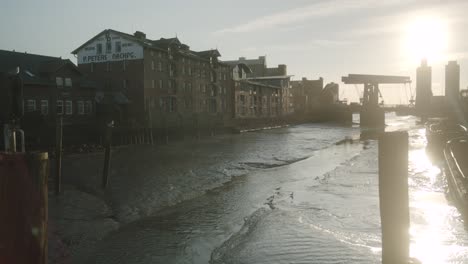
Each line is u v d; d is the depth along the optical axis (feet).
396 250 16.33
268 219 50.21
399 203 16.29
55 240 45.42
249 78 356.18
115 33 195.72
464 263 31.73
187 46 237.86
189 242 45.62
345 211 52.21
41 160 8.02
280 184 83.82
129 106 193.16
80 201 63.67
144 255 41.55
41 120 127.54
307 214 51.72
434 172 82.28
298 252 36.27
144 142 167.43
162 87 206.39
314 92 456.45
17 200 7.66
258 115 329.31
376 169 92.38
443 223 43.21
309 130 286.87
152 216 59.26
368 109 304.91
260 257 35.76
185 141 192.24
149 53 196.13
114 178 87.20
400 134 16.19
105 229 51.08
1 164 7.61
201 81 246.47
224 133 239.09
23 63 153.79
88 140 142.10
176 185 81.41
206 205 65.98
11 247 7.63
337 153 144.77
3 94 98.37
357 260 33.73
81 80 168.45
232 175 97.40
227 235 48.01
